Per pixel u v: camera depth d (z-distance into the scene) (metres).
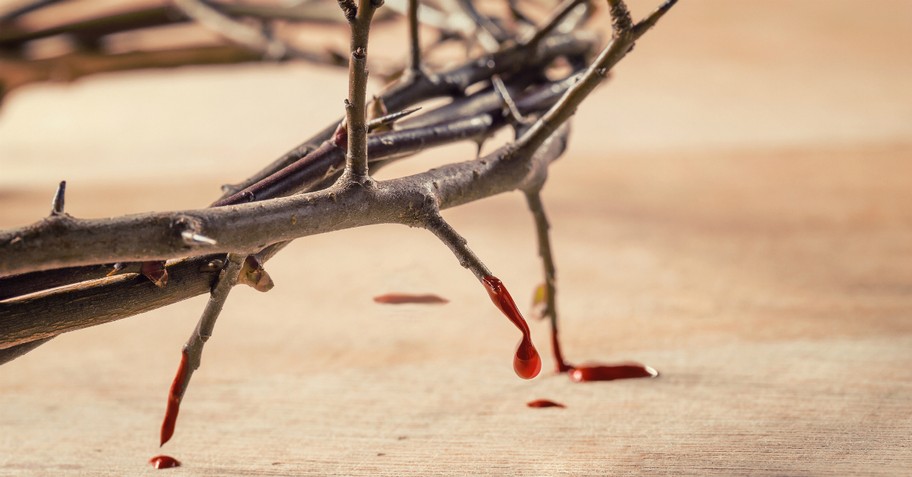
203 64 0.99
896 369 0.59
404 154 0.53
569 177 1.21
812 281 0.75
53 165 1.33
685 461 0.52
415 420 0.56
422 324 0.67
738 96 1.67
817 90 1.71
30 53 1.00
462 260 0.48
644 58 1.93
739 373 0.59
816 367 0.60
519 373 0.48
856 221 0.97
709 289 0.74
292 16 0.89
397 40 1.85
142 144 1.47
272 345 0.65
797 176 1.19
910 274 0.77
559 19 0.59
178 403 0.50
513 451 0.53
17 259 0.44
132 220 0.45
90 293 0.48
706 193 1.11
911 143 1.37
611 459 0.52
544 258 0.60
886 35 2.09
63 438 0.56
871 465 0.51
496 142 1.38
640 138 1.42
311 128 1.57
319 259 0.87
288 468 0.53
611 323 0.66
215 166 1.31
